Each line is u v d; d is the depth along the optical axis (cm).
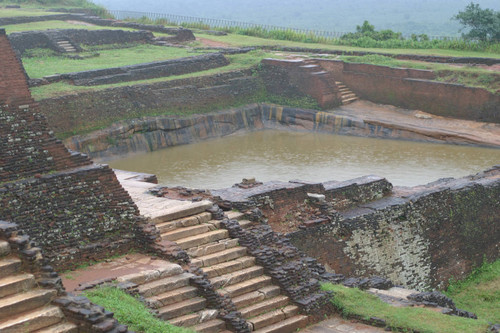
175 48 4656
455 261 2103
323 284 1449
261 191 1706
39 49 4228
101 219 1372
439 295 1509
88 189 1365
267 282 1385
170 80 3756
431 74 3891
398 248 1925
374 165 3050
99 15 6119
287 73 4119
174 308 1209
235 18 17925
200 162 3197
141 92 3569
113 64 3953
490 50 4528
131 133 3428
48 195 1309
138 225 1405
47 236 1287
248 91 4131
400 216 1947
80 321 900
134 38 4769
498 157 3169
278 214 1719
